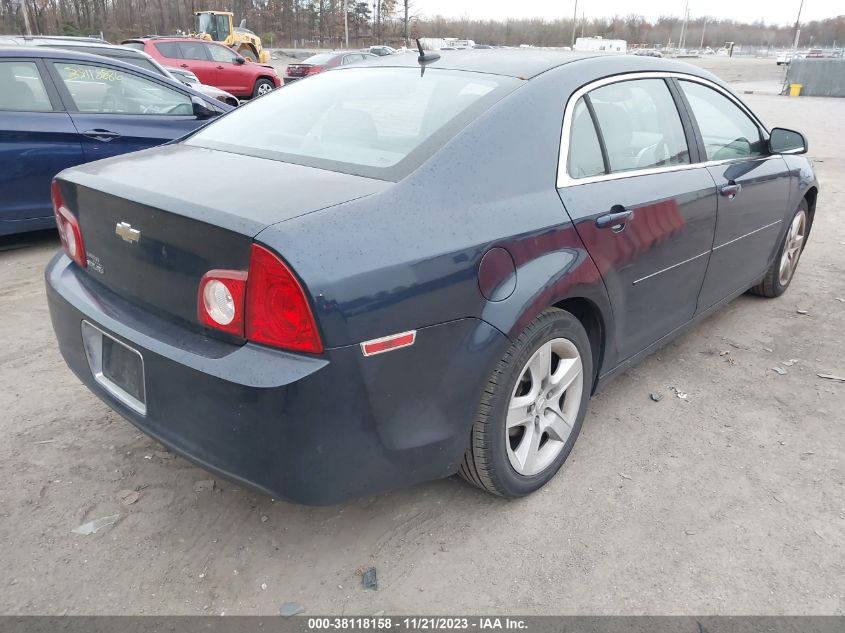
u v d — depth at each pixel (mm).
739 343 4113
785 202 4191
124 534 2428
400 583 2252
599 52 3127
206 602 2162
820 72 26203
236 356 1901
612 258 2658
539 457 2662
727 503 2668
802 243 4891
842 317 4539
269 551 2373
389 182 2139
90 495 2617
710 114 3531
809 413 3338
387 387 1972
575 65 2791
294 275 1791
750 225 3791
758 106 20531
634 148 2928
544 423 2623
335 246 1863
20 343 3861
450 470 2307
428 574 2291
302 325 1818
